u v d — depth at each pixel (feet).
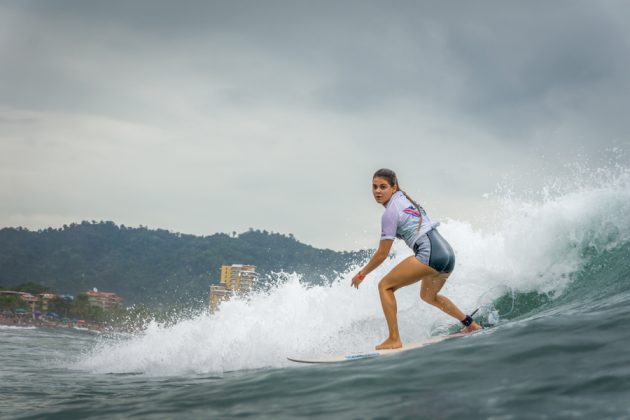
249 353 21.98
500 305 21.94
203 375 19.85
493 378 10.21
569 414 7.92
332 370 13.58
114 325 560.20
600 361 10.06
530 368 10.39
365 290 24.47
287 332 23.26
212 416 10.76
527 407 8.43
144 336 31.17
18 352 43.34
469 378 10.47
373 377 11.83
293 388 12.29
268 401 11.46
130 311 603.67
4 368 27.76
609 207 21.36
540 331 12.98
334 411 9.77
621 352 10.36
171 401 13.02
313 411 9.99
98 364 27.61
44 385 19.92
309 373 13.73
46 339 85.66
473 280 23.07
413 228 16.96
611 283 18.97
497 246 23.38
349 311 24.07
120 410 12.59
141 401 13.60
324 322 23.90
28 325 465.06
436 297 18.21
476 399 9.19
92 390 18.02
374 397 10.33
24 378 22.61
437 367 11.67
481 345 12.78
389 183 17.38
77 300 592.19
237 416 10.47
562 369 9.99
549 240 21.98
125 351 29.30
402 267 16.79
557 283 21.24
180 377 20.33
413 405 9.39
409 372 11.71
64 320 538.06
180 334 27.76
